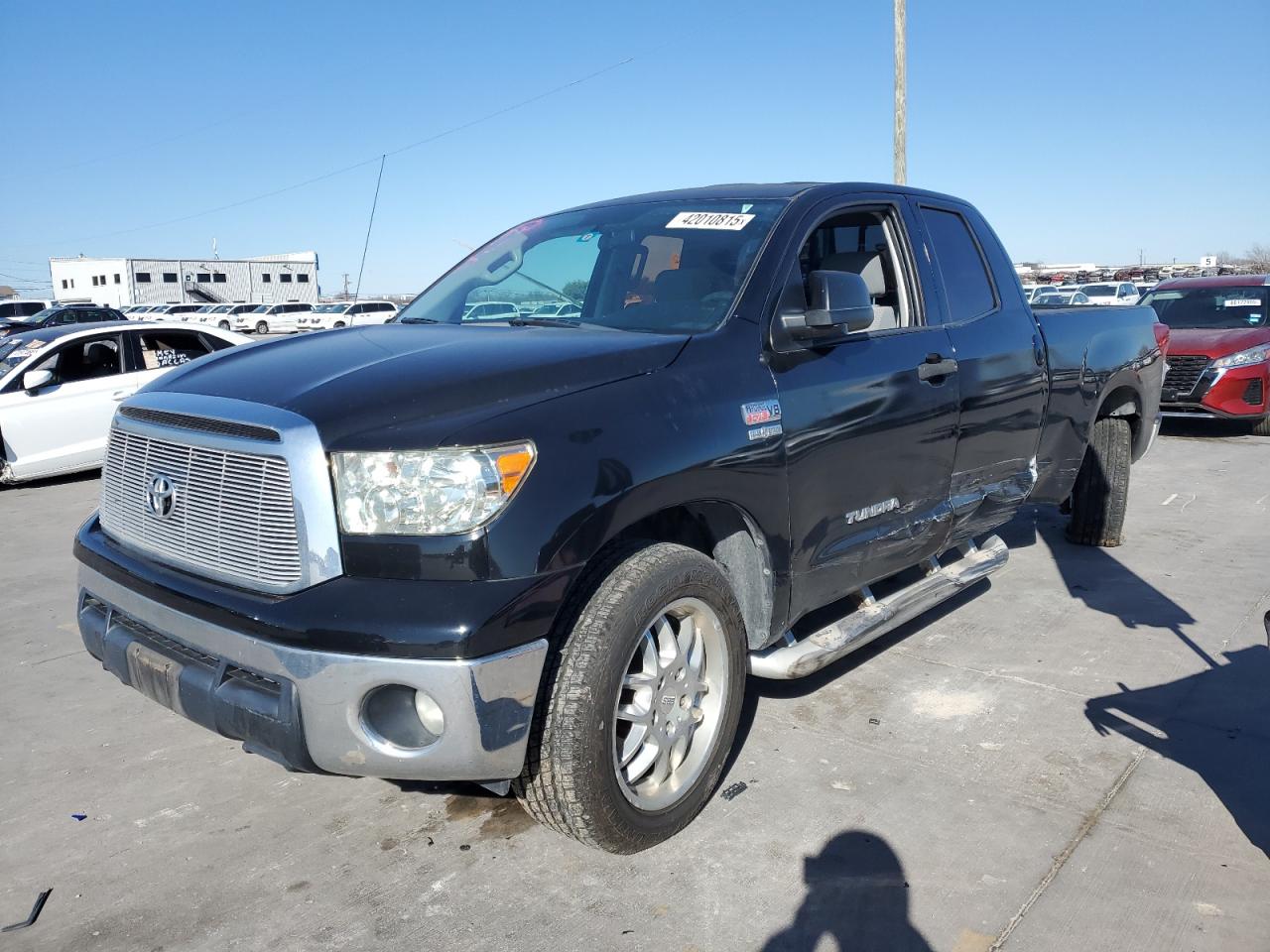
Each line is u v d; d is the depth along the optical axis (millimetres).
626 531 2936
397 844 2973
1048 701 3902
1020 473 4691
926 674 4180
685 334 3148
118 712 4008
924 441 3828
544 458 2471
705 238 3570
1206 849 2863
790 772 3346
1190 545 6246
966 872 2764
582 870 2812
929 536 4023
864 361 3545
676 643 2914
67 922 2621
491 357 2766
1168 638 4594
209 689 2527
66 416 9484
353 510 2381
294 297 76125
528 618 2387
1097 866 2785
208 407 2641
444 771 2385
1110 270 55250
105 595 2887
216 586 2570
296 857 2912
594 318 3488
